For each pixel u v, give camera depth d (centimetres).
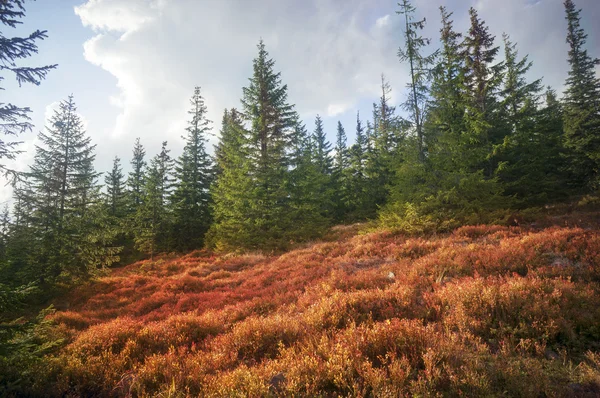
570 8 2725
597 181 2103
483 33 2002
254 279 1359
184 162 3316
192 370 520
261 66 2434
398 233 1650
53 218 1803
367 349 493
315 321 657
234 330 683
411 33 1761
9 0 684
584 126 2388
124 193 4219
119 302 1312
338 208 3794
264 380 444
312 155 4050
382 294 754
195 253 2509
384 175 3322
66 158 1917
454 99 1947
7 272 1473
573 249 853
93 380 516
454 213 1628
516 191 2003
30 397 478
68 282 1700
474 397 369
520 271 823
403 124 1820
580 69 2572
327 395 407
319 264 1397
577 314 543
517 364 425
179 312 1047
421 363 455
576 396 372
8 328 571
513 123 2103
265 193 2228
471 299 627
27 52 703
